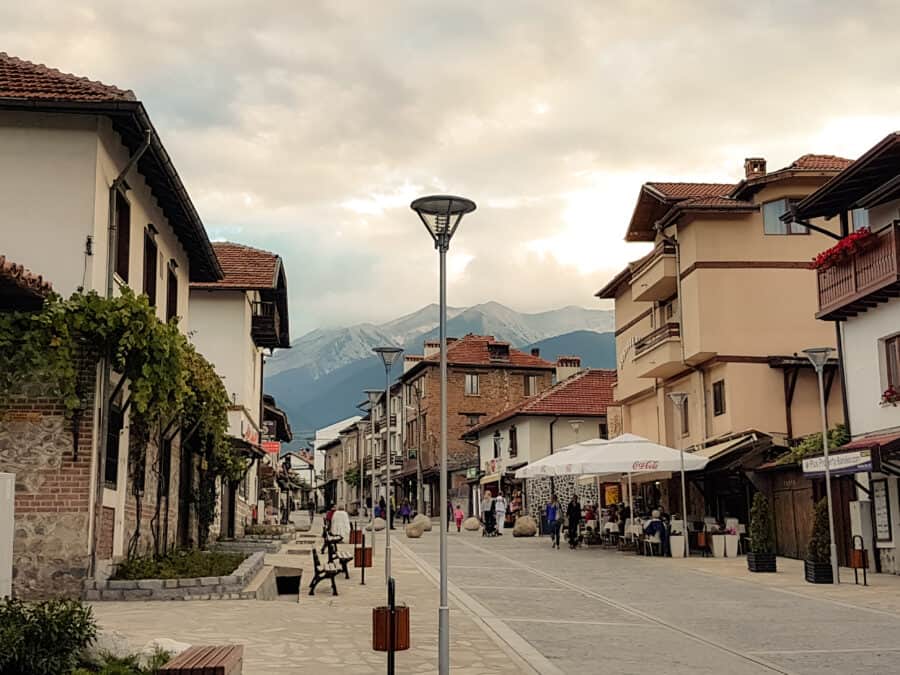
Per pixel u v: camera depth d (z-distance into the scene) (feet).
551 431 181.57
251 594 53.16
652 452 95.66
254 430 123.75
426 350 272.51
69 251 52.26
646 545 96.43
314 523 194.70
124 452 58.08
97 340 51.55
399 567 79.92
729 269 108.68
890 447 64.90
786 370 106.52
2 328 49.52
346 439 353.31
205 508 87.76
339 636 40.91
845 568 80.94
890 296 75.97
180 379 56.49
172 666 22.95
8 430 50.49
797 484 90.33
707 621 49.14
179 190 63.72
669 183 124.06
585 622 48.60
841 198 82.94
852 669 35.94
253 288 111.14
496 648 39.68
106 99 52.29
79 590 50.03
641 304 134.92
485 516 140.77
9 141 52.80
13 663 27.61
